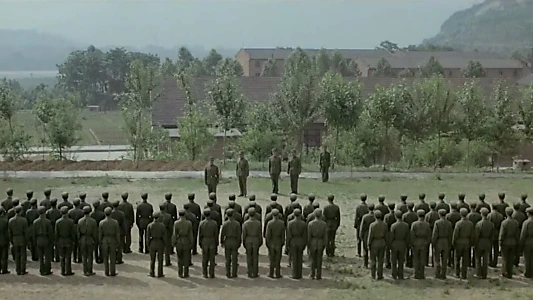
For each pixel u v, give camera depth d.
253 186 32.34
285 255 20.83
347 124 40.69
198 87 56.25
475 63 114.44
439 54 138.62
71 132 41.56
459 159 41.78
